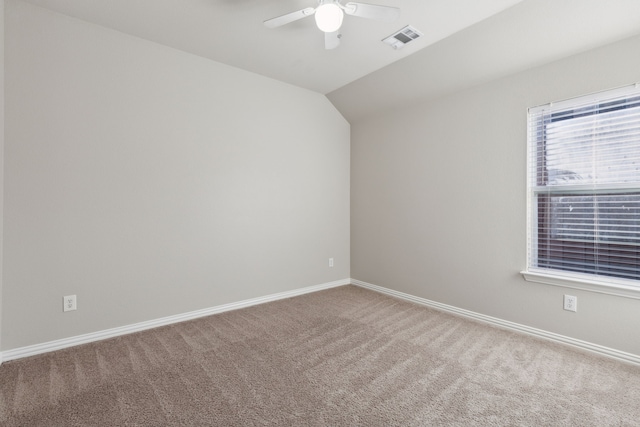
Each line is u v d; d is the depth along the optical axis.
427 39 2.51
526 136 2.47
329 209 3.91
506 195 2.60
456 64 2.68
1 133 1.97
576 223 2.28
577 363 2.04
